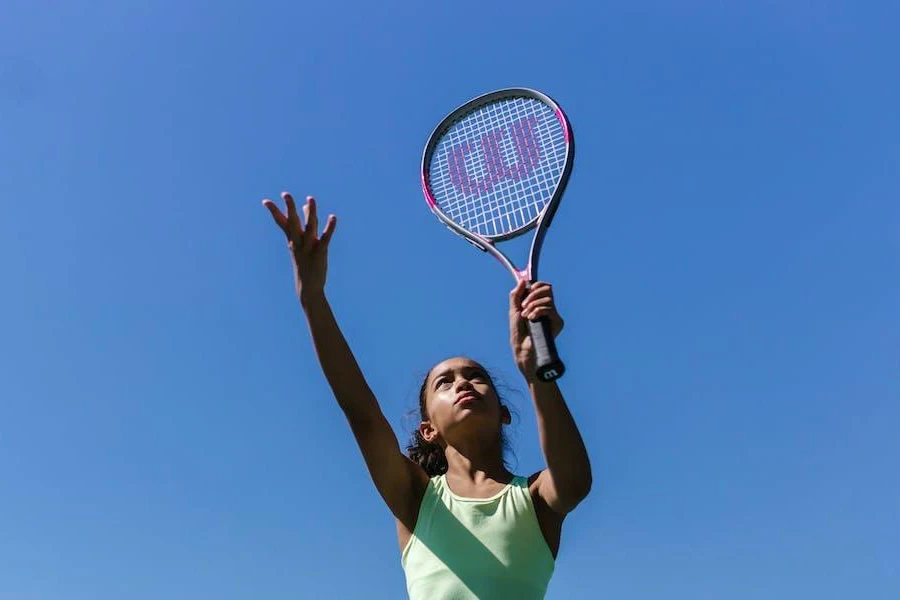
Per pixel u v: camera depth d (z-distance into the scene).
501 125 6.12
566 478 4.47
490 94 6.18
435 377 5.34
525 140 5.98
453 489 4.88
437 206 6.01
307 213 4.87
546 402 4.48
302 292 4.84
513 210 5.80
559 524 4.72
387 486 4.84
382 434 4.84
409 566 4.63
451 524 4.61
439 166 6.19
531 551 4.49
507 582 4.35
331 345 4.82
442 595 4.36
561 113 5.86
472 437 5.04
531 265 5.36
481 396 5.14
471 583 4.36
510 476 5.11
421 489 4.94
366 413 4.82
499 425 5.37
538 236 5.48
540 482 4.72
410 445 5.99
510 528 4.53
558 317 4.54
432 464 5.84
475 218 5.91
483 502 4.68
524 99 6.12
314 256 4.88
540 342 4.36
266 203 4.86
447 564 4.46
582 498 4.55
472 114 6.26
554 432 4.45
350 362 4.86
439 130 6.28
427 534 4.64
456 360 5.39
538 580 4.46
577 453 4.46
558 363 4.27
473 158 6.11
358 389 4.84
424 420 5.86
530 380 4.52
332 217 4.91
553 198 5.55
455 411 5.07
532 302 4.49
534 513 4.63
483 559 4.42
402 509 4.86
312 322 4.83
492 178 5.96
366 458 4.80
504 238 5.66
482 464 5.02
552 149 5.86
